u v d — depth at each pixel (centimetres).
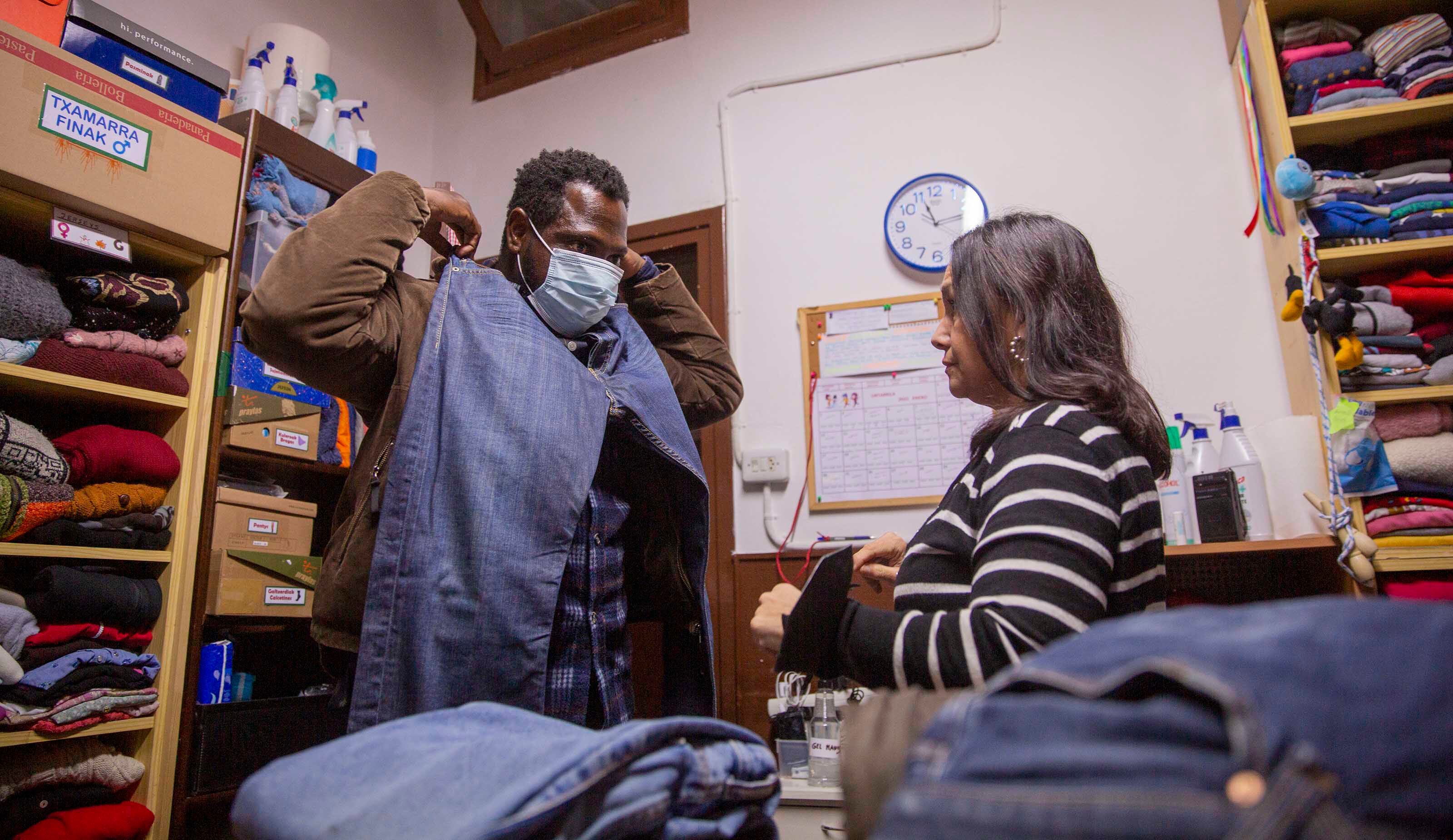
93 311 173
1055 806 31
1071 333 92
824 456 245
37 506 154
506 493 106
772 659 235
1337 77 196
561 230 134
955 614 73
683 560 134
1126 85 241
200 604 178
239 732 181
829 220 263
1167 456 91
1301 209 190
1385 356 177
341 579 108
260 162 205
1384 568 168
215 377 188
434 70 334
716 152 282
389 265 116
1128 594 79
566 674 113
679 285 165
